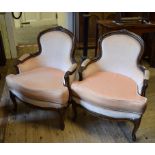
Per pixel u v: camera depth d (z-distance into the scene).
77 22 4.30
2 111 2.37
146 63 3.74
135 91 1.89
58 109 1.97
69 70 2.03
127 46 2.11
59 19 5.01
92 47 4.50
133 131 1.89
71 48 2.24
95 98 1.84
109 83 2.02
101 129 2.10
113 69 2.25
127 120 1.86
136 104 1.73
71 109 2.42
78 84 2.00
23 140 1.94
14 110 2.35
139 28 3.16
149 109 2.40
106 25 3.18
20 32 5.54
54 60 2.39
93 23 4.29
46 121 2.21
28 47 4.52
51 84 2.01
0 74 3.22
